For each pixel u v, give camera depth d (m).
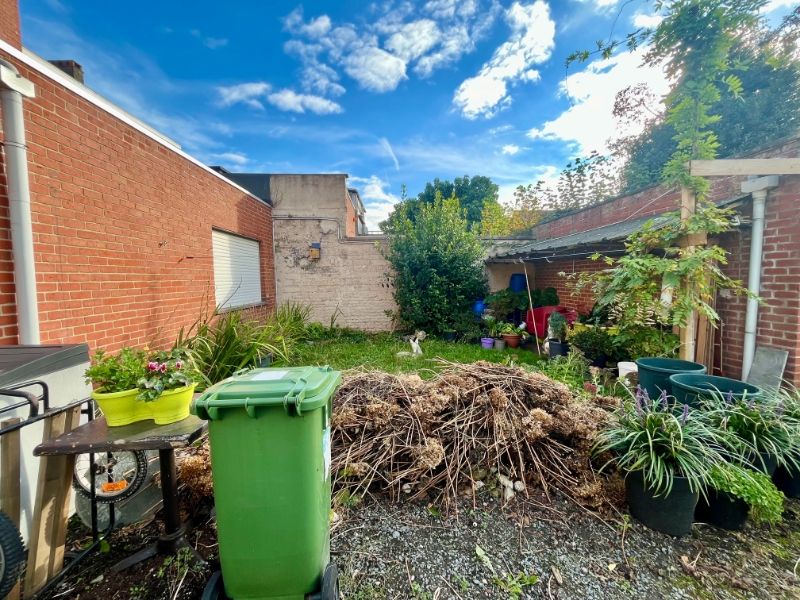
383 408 2.47
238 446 1.28
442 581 1.62
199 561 1.67
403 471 2.26
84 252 3.09
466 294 7.80
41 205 2.69
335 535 1.89
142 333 3.87
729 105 7.66
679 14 3.05
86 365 2.15
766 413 2.20
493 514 2.06
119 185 3.53
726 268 3.70
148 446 1.46
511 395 2.63
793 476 2.16
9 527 1.26
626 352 4.14
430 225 7.88
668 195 5.56
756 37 5.82
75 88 3.01
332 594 1.35
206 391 1.32
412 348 6.45
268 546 1.31
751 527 1.95
